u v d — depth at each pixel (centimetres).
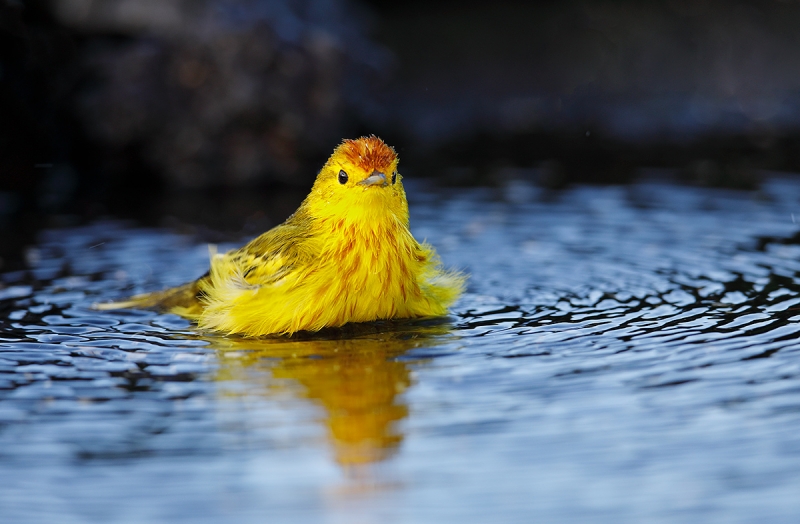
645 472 683
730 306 1083
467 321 1061
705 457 702
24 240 1504
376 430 755
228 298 1054
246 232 1574
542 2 2734
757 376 852
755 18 2603
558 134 2308
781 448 712
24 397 830
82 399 827
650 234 1461
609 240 1432
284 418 780
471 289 1205
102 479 682
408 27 2731
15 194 1805
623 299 1134
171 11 1917
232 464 702
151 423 775
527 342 968
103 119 1894
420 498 653
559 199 1702
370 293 1045
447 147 2200
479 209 1641
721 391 820
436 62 2639
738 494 652
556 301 1138
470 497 653
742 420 760
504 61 2641
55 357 943
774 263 1273
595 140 2230
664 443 725
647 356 913
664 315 1056
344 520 627
